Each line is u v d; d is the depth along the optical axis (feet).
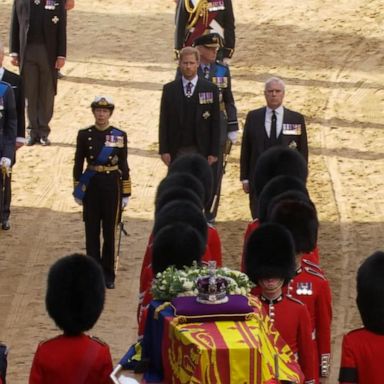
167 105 195.31
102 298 114.83
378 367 110.11
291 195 141.59
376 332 111.45
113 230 182.50
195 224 135.33
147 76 299.38
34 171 236.02
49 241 202.08
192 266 115.34
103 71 302.45
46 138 249.75
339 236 206.28
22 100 197.57
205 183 162.40
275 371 100.94
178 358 98.99
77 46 321.11
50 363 109.60
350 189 229.86
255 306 105.70
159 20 344.28
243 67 306.76
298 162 164.45
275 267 119.03
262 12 352.49
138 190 226.58
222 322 100.99
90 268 114.01
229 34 233.76
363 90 292.40
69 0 274.57
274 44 325.01
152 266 124.47
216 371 96.07
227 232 207.21
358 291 112.78
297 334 119.65
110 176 181.16
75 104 278.05
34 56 245.04
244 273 120.37
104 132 181.37
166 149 196.65
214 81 201.16
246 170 190.39
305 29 337.72
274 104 187.32
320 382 127.13
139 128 262.67
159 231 126.41
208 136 195.93
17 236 203.82
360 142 257.34
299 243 128.88
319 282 126.41
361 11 353.10
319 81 298.35
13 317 172.14
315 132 262.88
